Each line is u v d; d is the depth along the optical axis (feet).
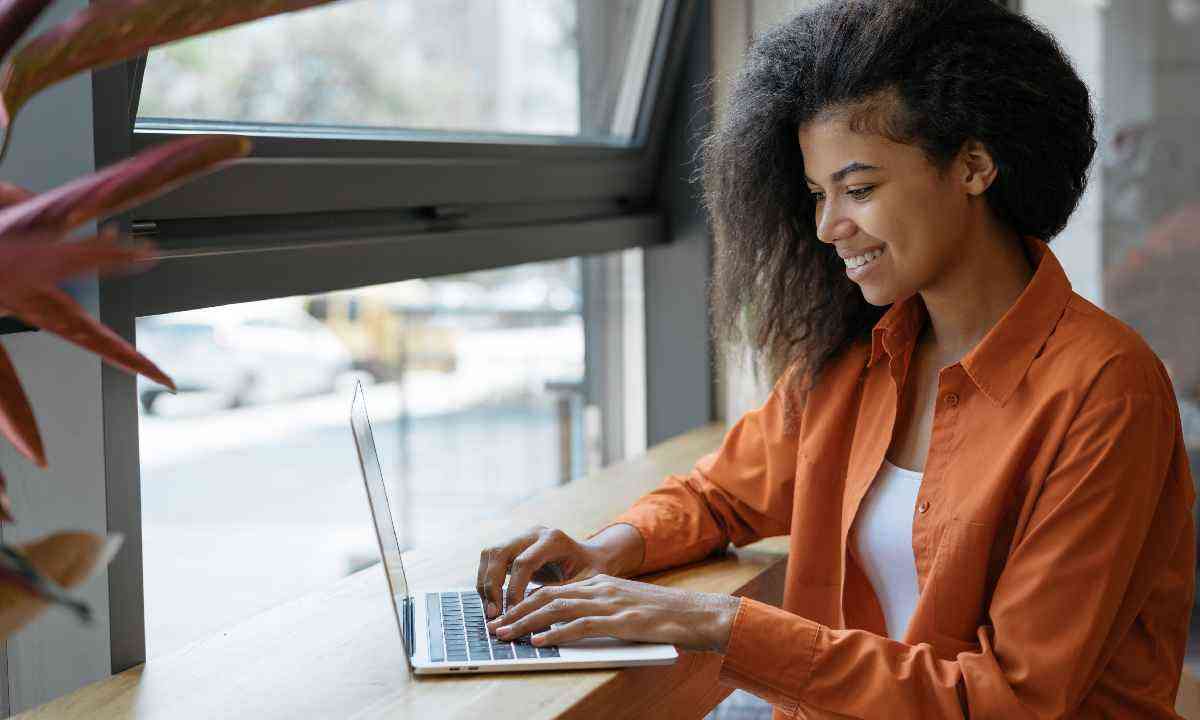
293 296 5.42
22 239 1.84
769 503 5.55
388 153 6.15
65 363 4.32
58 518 4.39
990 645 4.18
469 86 7.26
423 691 4.04
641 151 8.79
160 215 4.73
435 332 8.72
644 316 9.16
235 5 2.05
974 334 4.63
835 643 4.24
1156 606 4.30
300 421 8.44
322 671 4.25
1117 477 3.99
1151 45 9.91
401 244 6.19
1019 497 4.28
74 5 4.13
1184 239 10.05
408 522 8.74
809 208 5.16
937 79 4.26
